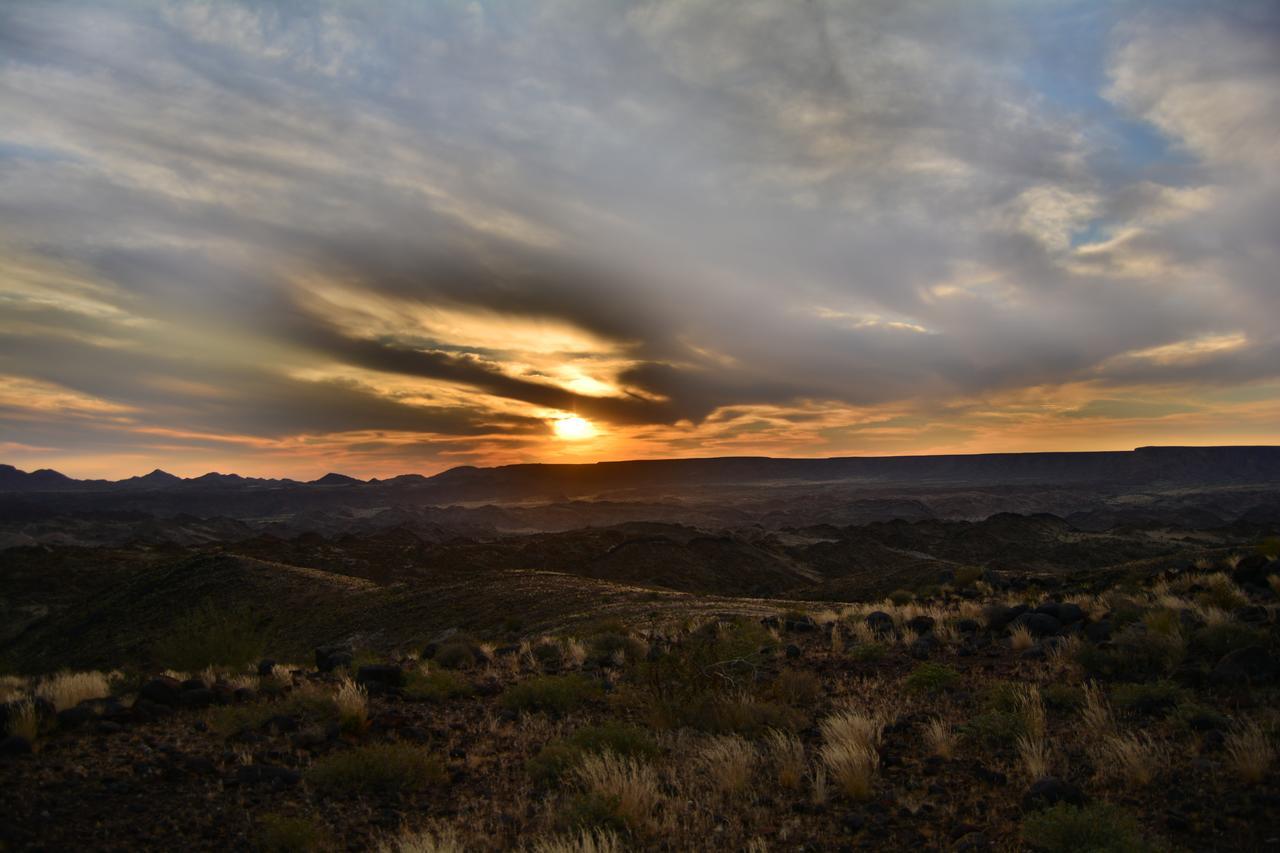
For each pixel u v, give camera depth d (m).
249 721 10.04
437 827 6.68
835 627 16.81
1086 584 22.94
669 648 14.73
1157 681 9.49
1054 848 5.35
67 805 7.01
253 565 77.19
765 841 6.07
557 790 7.60
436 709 11.51
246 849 6.30
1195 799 6.20
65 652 68.50
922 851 5.73
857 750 7.67
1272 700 8.42
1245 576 16.73
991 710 8.93
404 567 114.62
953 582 27.17
